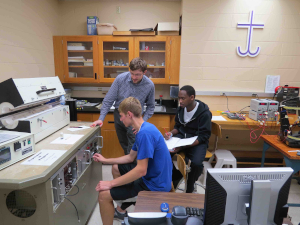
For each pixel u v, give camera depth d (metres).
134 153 1.65
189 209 1.01
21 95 1.39
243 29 2.98
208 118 2.25
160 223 0.92
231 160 2.49
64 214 1.37
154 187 1.41
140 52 3.14
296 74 3.08
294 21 2.94
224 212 0.84
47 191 1.13
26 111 1.60
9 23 2.30
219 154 2.61
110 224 1.55
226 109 3.22
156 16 3.30
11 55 2.35
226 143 3.45
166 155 1.41
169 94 3.49
